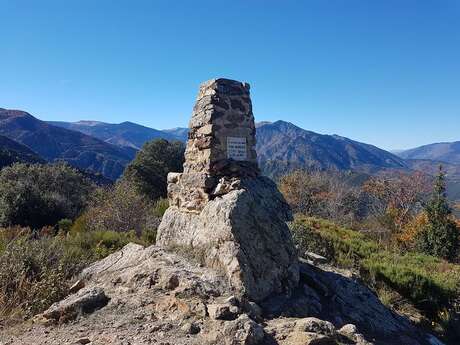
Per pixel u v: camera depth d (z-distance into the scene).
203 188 5.83
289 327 4.21
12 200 15.21
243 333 3.79
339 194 24.67
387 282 8.62
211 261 5.20
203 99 6.11
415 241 18.00
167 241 6.28
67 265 6.76
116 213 12.69
